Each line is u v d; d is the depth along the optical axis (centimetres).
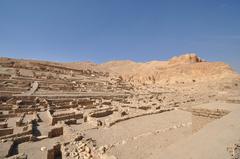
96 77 8306
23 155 1019
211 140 509
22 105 2939
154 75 10656
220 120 694
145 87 7894
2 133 1551
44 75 6319
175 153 454
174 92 6569
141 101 3941
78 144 1154
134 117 2111
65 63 10750
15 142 1332
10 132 1588
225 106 1015
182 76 9562
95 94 4738
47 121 2156
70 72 8069
